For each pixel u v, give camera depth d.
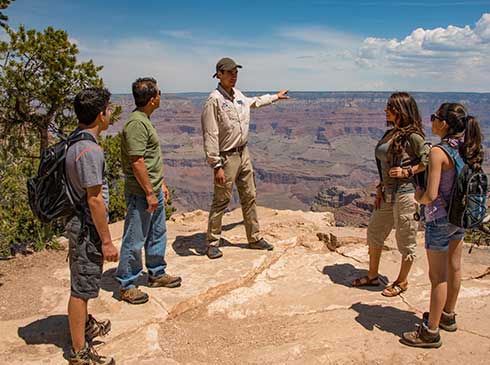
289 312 4.29
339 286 4.80
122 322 3.86
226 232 6.36
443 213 3.37
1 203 7.64
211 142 4.90
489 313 4.07
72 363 3.20
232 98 4.98
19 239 7.49
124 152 4.07
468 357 3.37
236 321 4.20
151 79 3.97
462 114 3.26
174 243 6.01
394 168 4.10
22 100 12.42
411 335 3.56
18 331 3.71
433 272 3.44
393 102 4.05
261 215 7.66
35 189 3.02
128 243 4.15
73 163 2.93
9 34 12.08
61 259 5.62
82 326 3.18
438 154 3.29
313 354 3.49
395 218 4.29
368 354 3.46
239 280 4.82
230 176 5.12
